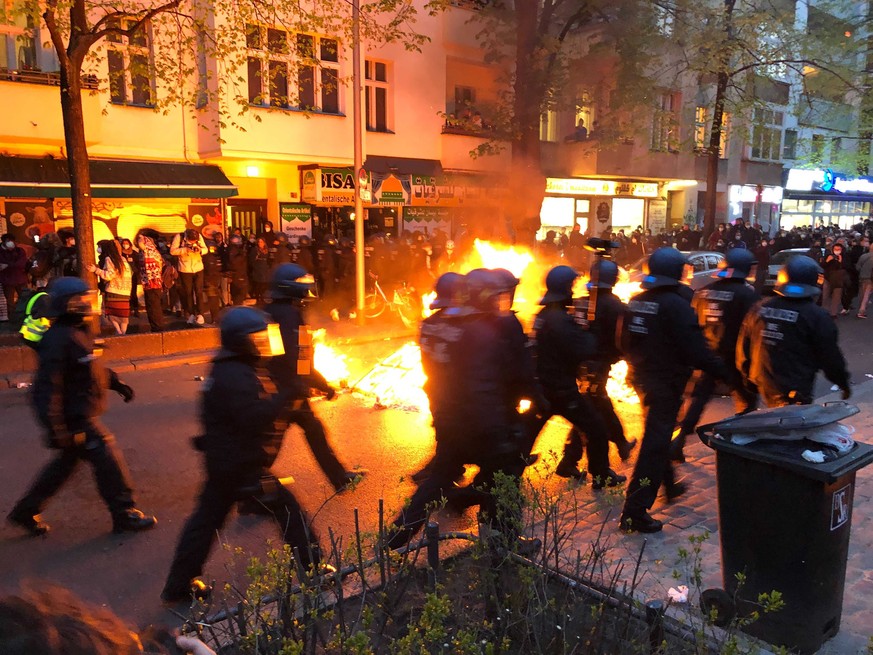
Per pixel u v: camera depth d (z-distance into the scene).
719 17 17.89
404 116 18.12
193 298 13.02
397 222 19.34
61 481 4.66
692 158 25.12
